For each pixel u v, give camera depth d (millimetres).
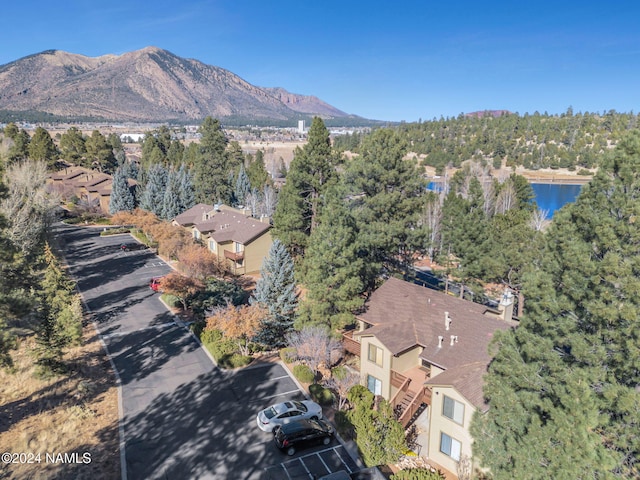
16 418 24109
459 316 28688
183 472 20781
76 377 29188
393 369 27062
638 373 14211
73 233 79062
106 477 20172
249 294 48125
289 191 52062
